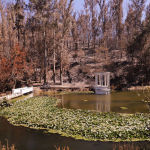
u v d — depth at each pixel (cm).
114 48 5928
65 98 2220
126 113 1305
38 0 3403
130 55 4100
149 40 4081
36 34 4206
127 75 3847
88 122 1023
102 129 890
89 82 4012
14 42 3391
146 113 1268
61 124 1007
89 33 6172
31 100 1947
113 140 776
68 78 4291
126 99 2014
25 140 818
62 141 792
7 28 4269
